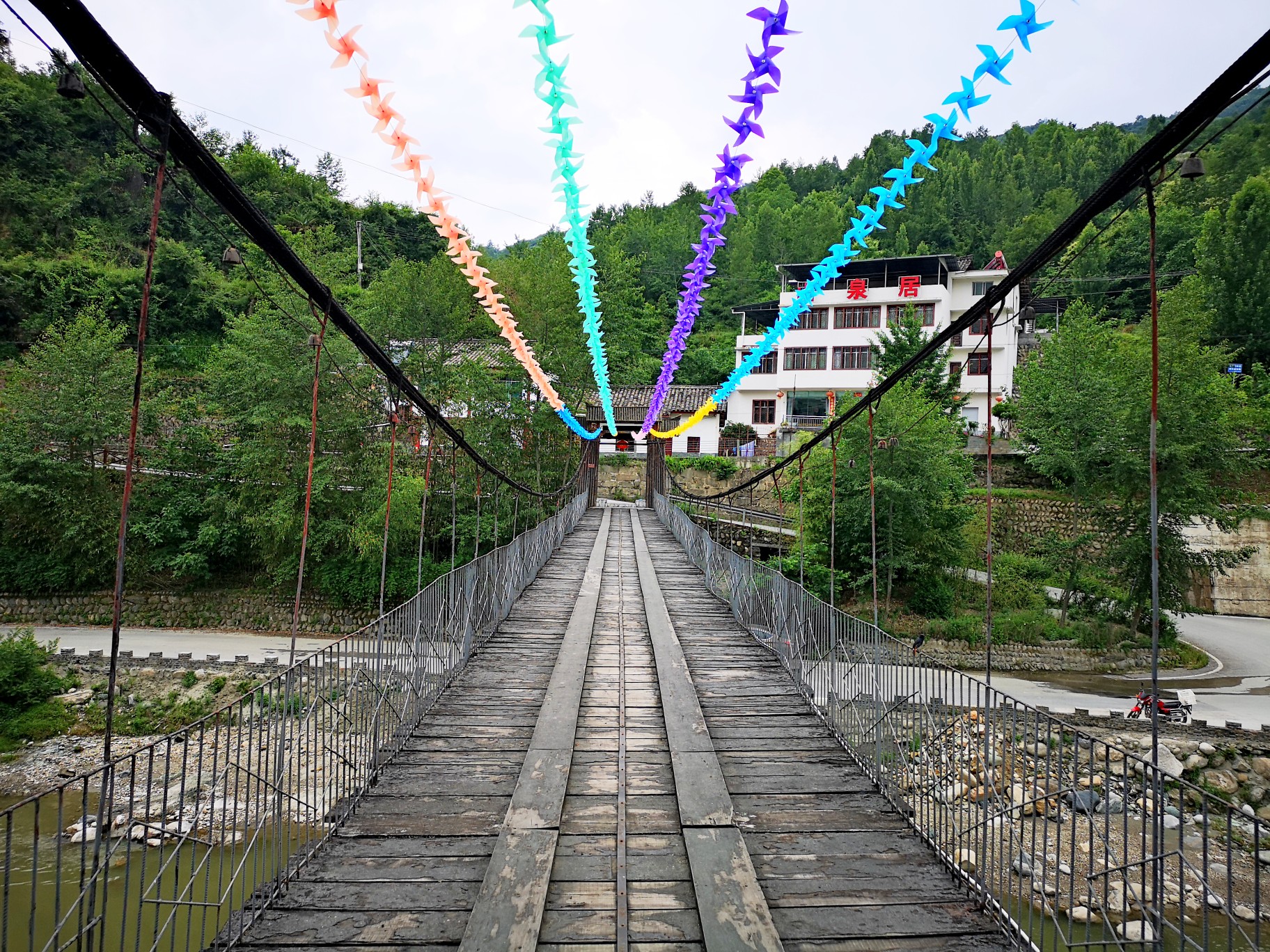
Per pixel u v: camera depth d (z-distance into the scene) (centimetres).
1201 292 1809
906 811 462
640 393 3350
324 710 434
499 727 599
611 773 510
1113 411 1811
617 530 2048
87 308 2278
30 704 1429
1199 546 2280
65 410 1916
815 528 2022
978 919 354
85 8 188
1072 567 1898
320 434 1959
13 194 3081
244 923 333
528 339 2384
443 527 2233
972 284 2945
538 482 2350
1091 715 1231
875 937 339
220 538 2044
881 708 505
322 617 2023
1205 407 1708
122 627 1988
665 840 419
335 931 335
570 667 751
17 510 1905
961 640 1778
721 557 1174
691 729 588
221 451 2170
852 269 2964
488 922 333
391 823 439
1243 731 1167
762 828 441
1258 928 223
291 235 2044
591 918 345
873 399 599
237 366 2008
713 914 343
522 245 3462
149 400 2095
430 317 2288
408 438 2073
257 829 352
